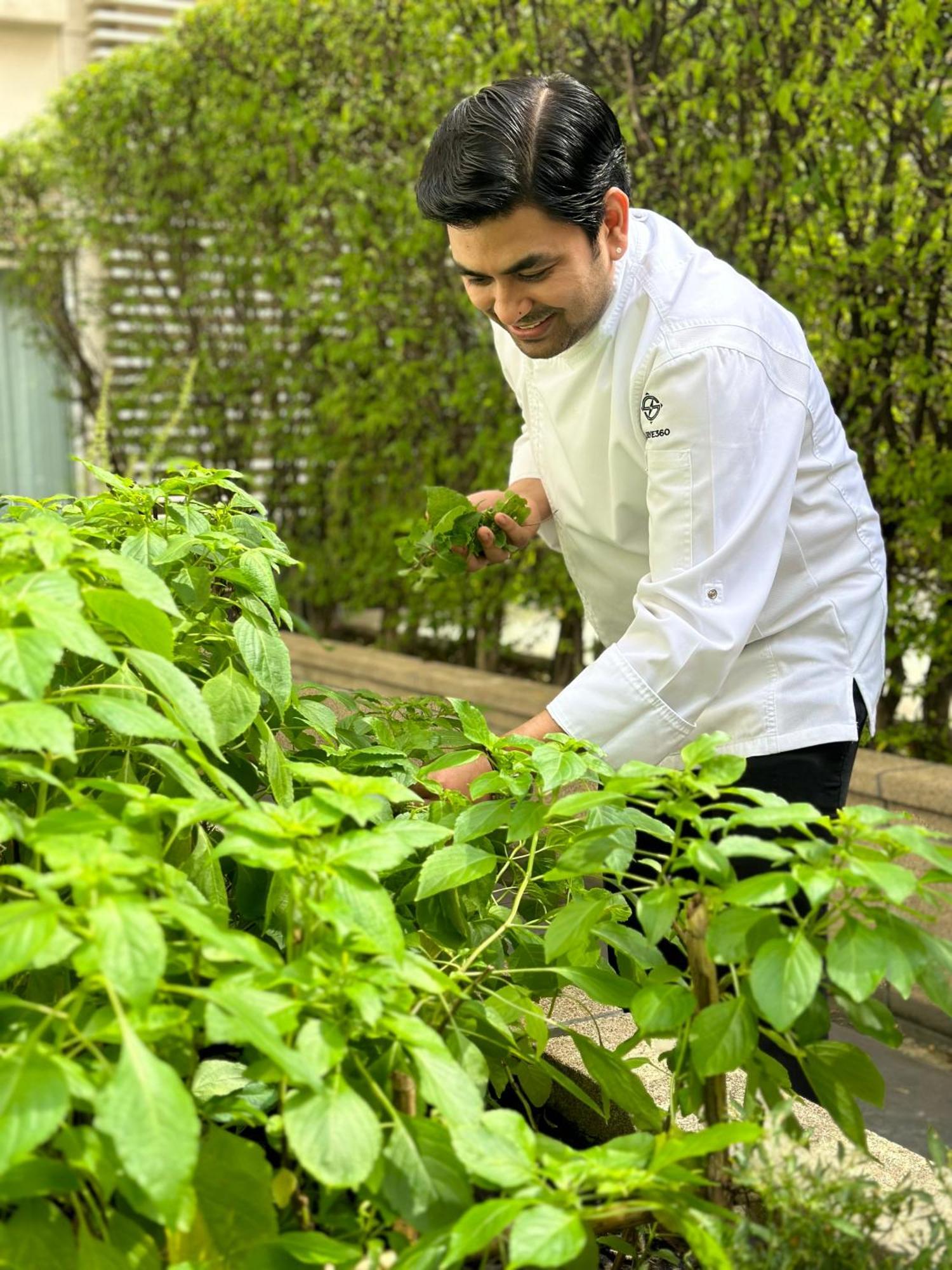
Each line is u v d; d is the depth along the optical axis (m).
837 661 1.94
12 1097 0.89
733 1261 1.06
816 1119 1.51
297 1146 0.96
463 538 2.18
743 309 1.83
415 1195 1.04
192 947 1.08
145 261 6.50
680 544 1.79
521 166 1.63
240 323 5.97
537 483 2.31
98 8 7.71
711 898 1.19
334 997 1.07
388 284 5.00
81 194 6.67
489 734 1.51
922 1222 1.26
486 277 1.74
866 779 3.21
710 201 3.89
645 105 3.88
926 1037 2.88
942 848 1.17
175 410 6.22
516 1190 1.03
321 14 4.90
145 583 1.17
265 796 1.83
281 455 5.75
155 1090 0.89
